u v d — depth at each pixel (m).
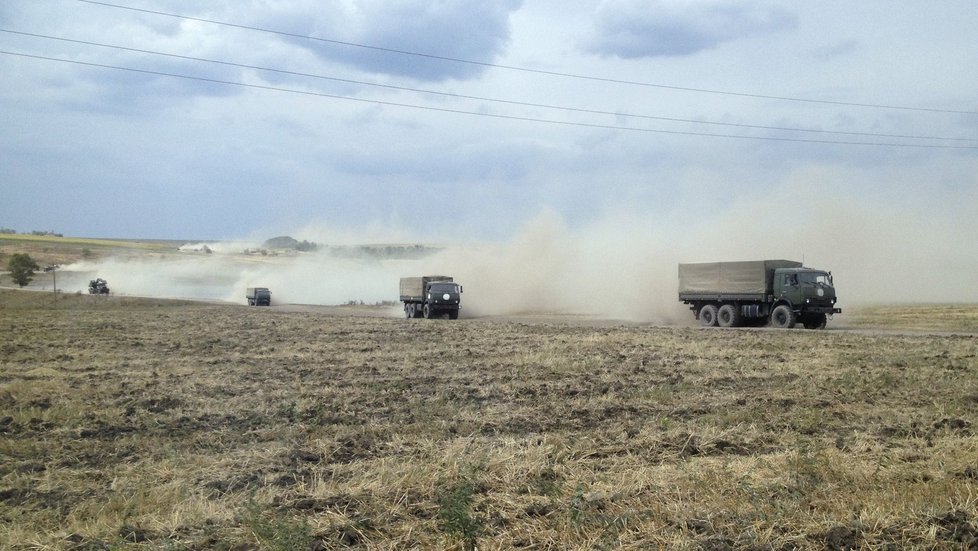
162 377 19.06
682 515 7.59
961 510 7.51
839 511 7.61
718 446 11.24
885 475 9.14
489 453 10.35
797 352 25.23
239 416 13.75
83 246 192.62
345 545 7.07
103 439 12.01
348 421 13.31
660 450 10.93
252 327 38.66
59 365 21.80
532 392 16.47
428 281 52.19
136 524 7.77
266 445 11.45
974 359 23.00
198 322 43.16
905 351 25.50
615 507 7.93
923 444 11.38
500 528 7.43
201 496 8.55
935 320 44.72
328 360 22.98
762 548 6.77
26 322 42.41
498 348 26.72
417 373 19.86
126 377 19.12
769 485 8.68
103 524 7.78
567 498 8.29
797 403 15.28
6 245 177.12
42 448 11.27
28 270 102.94
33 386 17.12
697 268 43.62
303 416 13.70
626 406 14.67
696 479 8.87
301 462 10.33
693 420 13.30
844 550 6.78
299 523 7.35
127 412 14.17
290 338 31.52
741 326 43.03
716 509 7.74
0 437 11.95
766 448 11.14
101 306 65.88
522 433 12.32
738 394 16.36
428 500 8.33
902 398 15.89
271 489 8.91
